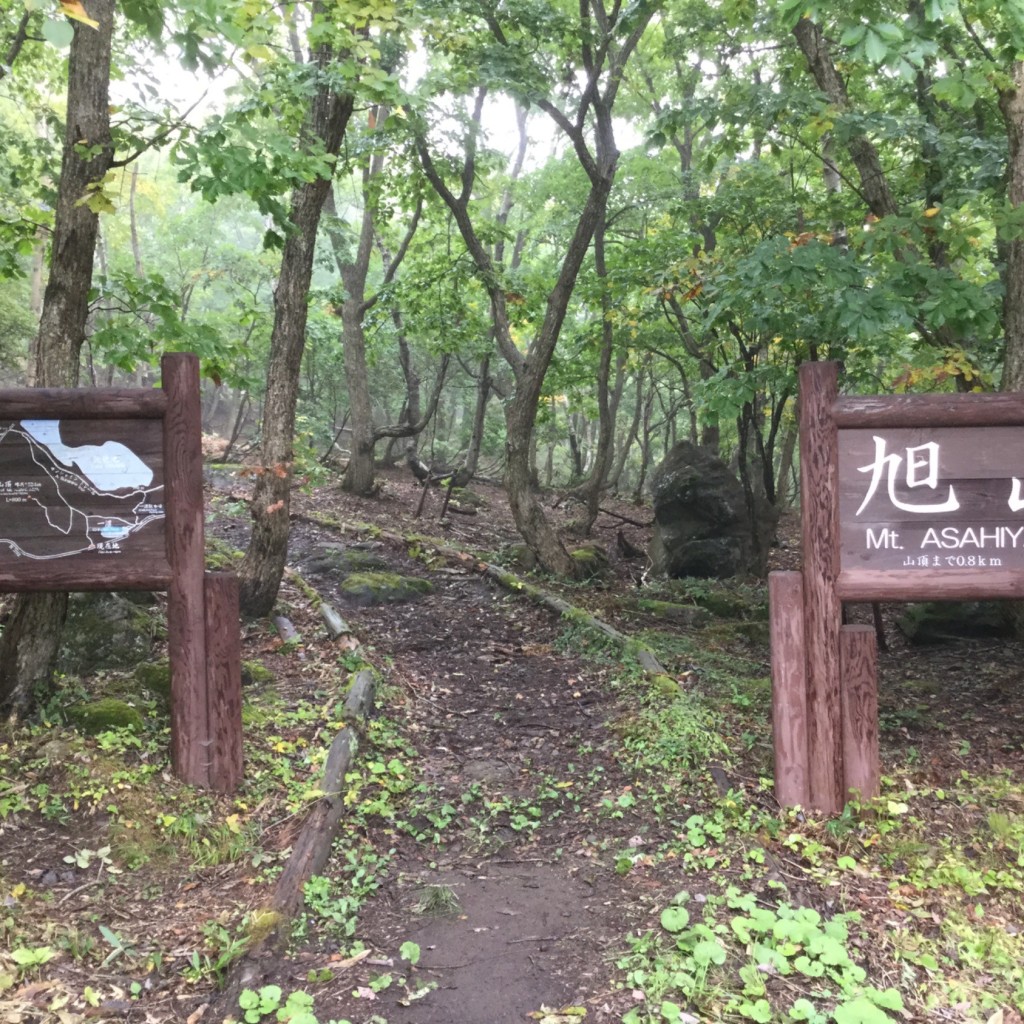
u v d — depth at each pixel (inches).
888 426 165.9
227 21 162.1
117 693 199.5
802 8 185.0
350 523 480.7
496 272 464.4
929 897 141.6
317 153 214.2
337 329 684.1
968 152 301.7
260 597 288.2
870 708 168.9
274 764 185.2
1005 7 177.9
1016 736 215.3
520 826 170.9
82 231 184.9
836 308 227.8
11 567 165.9
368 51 220.4
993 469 165.6
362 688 226.1
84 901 134.8
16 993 109.9
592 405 847.7
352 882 145.0
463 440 1048.2
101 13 182.2
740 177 420.8
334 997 114.4
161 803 162.1
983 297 213.8
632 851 157.5
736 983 114.4
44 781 163.6
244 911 134.4
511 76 377.1
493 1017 110.3
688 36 443.5
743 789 180.2
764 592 418.6
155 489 168.4
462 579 396.2
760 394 499.5
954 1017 112.3
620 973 119.0
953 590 165.6
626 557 532.1
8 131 395.5
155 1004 112.7
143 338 227.6
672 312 484.4
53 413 164.6
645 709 227.5
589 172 411.5
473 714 241.6
